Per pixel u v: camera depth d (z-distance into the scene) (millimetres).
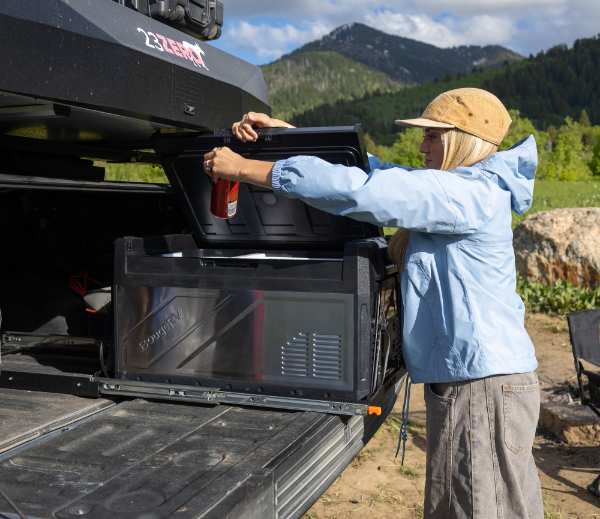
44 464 2006
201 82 2840
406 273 2316
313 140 2619
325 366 2424
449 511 2320
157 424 2342
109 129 2807
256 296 2471
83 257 3445
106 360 2848
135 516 1686
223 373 2527
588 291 8016
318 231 2984
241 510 1778
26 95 2113
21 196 3336
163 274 2570
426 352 2291
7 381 2764
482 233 2215
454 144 2354
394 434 4641
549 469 4234
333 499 3754
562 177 78125
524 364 2248
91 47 2289
